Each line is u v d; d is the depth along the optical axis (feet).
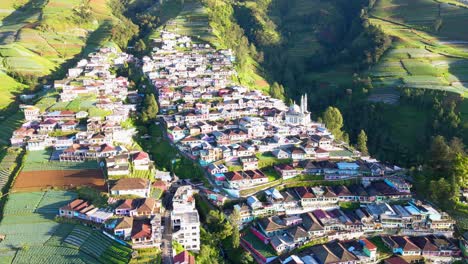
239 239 540.52
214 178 631.15
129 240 474.49
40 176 597.11
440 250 531.09
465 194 611.88
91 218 503.61
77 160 649.20
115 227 479.41
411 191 634.84
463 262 527.40
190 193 579.48
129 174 606.96
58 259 437.99
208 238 525.75
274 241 524.11
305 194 594.65
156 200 566.77
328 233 547.49
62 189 568.82
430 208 579.89
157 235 474.08
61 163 638.12
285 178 640.58
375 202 603.26
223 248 540.52
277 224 548.72
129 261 442.09
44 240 469.16
